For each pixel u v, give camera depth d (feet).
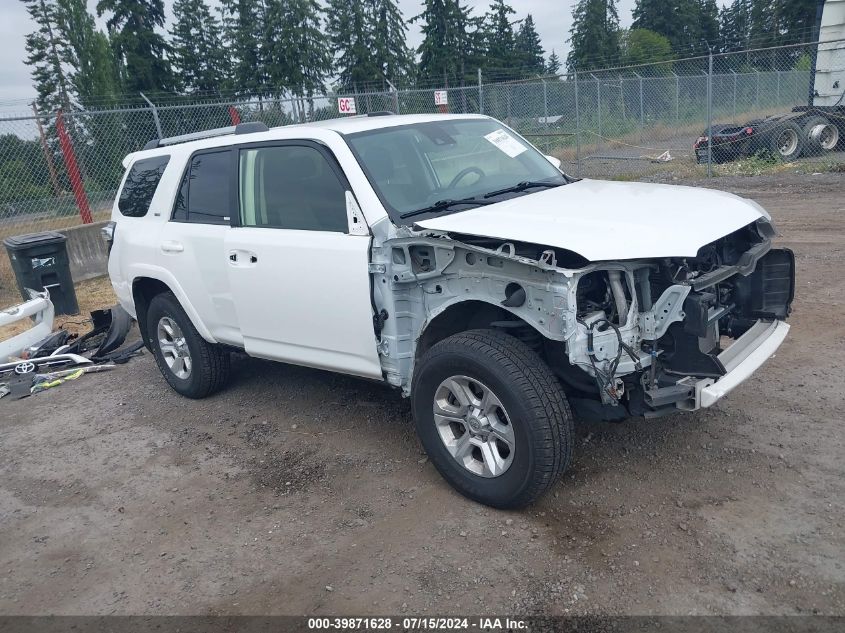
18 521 13.73
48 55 127.54
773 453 12.98
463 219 12.45
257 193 15.24
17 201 36.40
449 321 12.97
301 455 15.06
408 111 57.82
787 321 19.45
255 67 114.93
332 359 14.44
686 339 11.07
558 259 11.02
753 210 13.05
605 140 66.80
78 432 17.60
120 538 12.77
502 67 147.54
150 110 37.37
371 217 12.96
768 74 76.28
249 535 12.39
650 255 10.59
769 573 9.98
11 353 22.50
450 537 11.60
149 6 124.77
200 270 16.55
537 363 11.34
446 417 12.46
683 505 11.75
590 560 10.68
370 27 128.36
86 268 35.91
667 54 168.76
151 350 19.71
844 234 28.25
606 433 14.34
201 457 15.52
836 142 49.01
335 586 10.78
